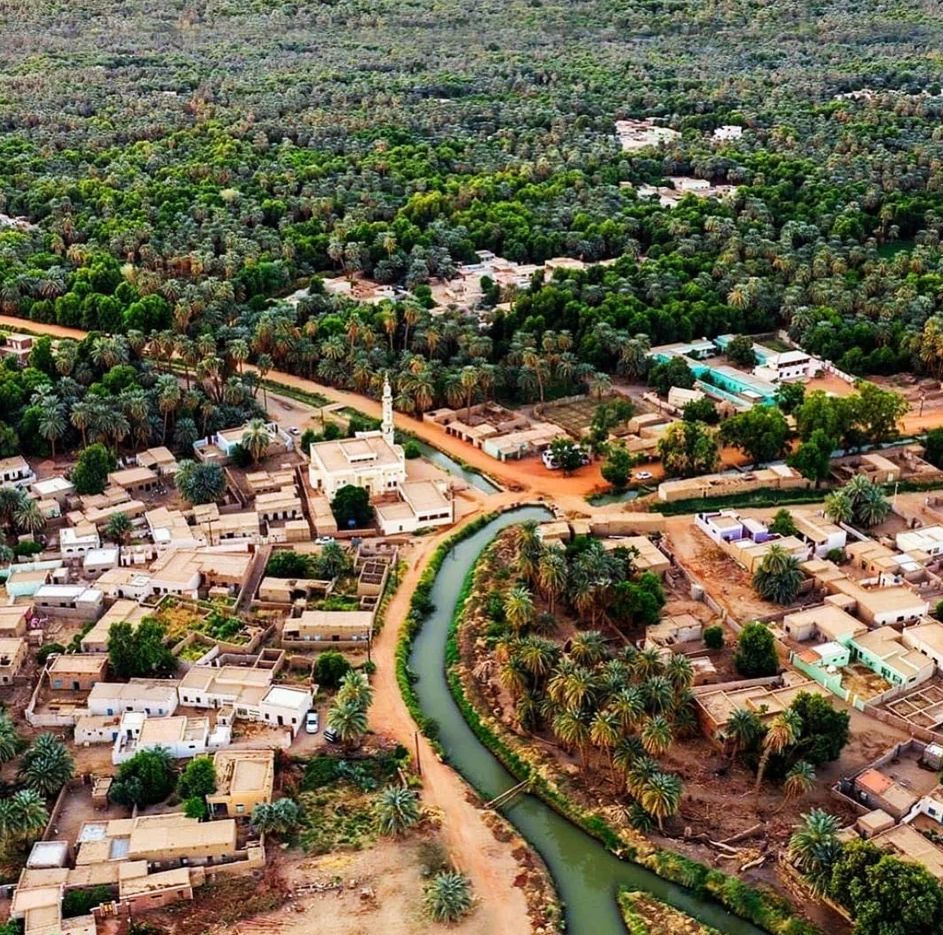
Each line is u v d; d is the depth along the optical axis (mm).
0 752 172625
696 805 170875
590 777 178250
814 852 152125
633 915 154875
